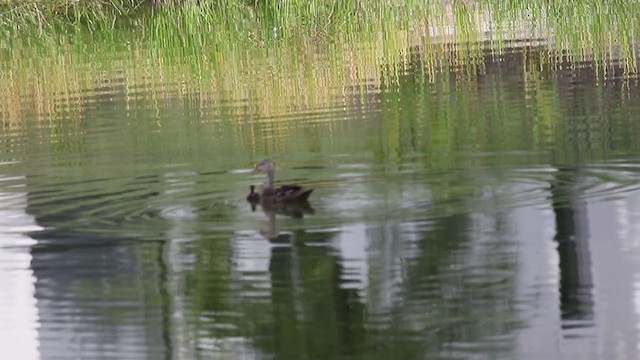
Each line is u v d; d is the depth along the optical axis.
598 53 67.69
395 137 46.97
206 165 43.47
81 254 32.91
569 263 30.44
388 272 30.08
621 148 42.34
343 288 29.53
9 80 71.00
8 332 28.41
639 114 49.47
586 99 54.38
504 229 32.97
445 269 30.47
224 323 28.06
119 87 66.19
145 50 80.69
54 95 64.62
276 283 29.95
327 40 80.50
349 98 58.28
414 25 85.88
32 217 36.78
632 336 26.61
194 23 90.00
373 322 27.56
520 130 47.41
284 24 89.50
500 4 93.00
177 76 68.75
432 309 28.34
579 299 28.55
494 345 26.25
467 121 50.28
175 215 36.19
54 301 29.91
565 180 37.84
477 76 62.94
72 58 78.88
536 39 75.25
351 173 40.50
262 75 66.81
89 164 45.12
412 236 32.72
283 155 44.53
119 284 30.53
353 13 93.06
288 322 27.64
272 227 34.22
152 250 32.84
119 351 27.14
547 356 25.75
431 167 40.78
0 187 41.31
